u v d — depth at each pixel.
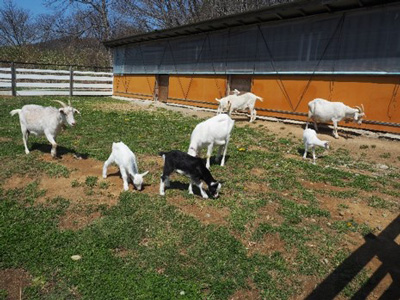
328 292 4.02
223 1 30.58
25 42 41.88
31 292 3.72
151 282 3.88
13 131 10.16
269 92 15.31
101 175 6.89
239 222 5.27
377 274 4.38
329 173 8.08
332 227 5.42
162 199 5.88
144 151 8.88
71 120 7.33
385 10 11.31
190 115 16.59
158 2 37.47
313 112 12.16
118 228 4.93
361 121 11.90
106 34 40.25
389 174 8.33
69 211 5.42
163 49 22.08
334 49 12.78
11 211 5.34
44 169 6.98
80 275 3.96
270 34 14.98
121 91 27.64
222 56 17.52
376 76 11.77
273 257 4.54
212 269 4.20
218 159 8.51
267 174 7.70
